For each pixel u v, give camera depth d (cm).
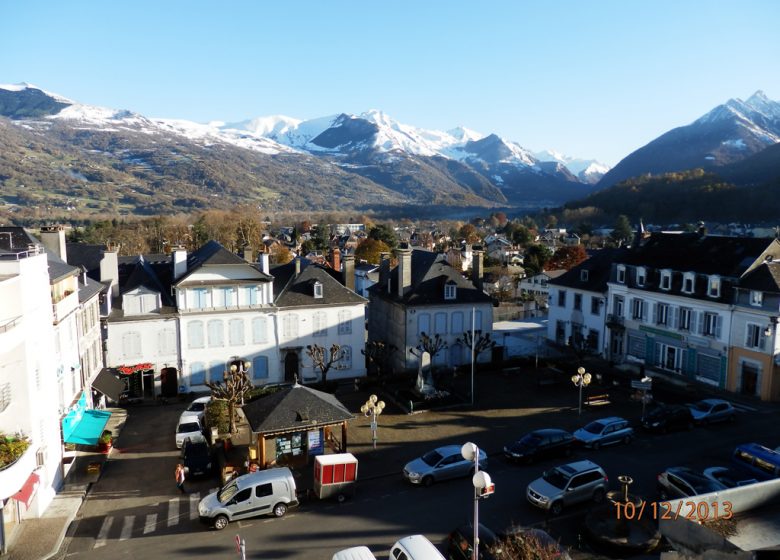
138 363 4059
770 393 3828
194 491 2661
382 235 12912
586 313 5309
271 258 10550
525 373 4644
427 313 4691
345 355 4566
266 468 2761
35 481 2288
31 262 2444
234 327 4241
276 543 2172
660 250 4800
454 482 2706
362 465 2908
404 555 1850
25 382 2347
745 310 3919
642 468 2808
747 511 1331
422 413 3703
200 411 3597
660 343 4578
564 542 2152
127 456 3073
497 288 9138
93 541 2216
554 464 2878
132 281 4225
